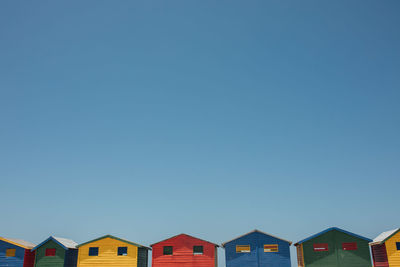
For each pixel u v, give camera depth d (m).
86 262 46.22
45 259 46.84
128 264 45.62
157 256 46.66
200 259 46.06
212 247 46.53
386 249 42.69
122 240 46.62
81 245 46.97
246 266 45.09
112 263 45.88
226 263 45.56
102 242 46.91
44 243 47.56
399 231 42.91
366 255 43.25
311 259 43.81
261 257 45.22
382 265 44.16
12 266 46.59
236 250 46.00
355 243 43.88
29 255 48.00
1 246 47.69
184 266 45.94
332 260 43.47
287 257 44.94
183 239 47.09
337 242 44.09
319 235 44.53
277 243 45.62
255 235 46.25
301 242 44.75
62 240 49.94
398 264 41.84
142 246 46.88
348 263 43.12
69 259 48.09
